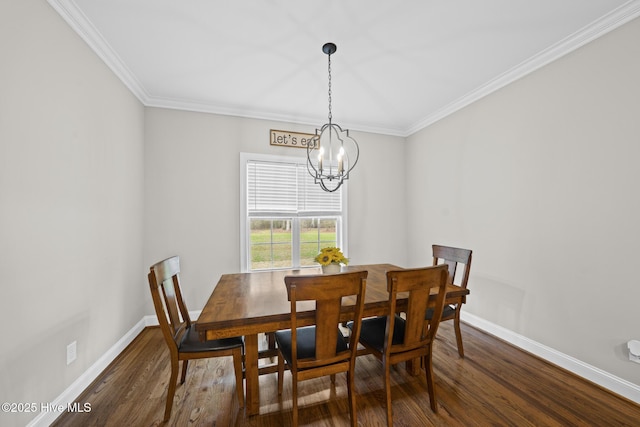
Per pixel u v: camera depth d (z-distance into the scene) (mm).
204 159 3125
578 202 2029
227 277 2293
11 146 1323
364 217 3857
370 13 1783
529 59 2303
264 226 3434
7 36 1303
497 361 2215
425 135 3684
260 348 2598
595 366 1927
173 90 2801
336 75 2553
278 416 1616
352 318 1587
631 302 1756
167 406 1571
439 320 1615
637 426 1527
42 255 1507
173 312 1829
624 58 1775
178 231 3027
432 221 3562
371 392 1843
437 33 1984
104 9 1721
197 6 1708
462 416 1604
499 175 2656
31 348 1428
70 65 1745
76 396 1760
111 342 2229
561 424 1542
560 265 2146
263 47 2135
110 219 2217
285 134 3471
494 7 1734
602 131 1890
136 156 2732
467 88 2814
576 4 1709
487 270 2777
